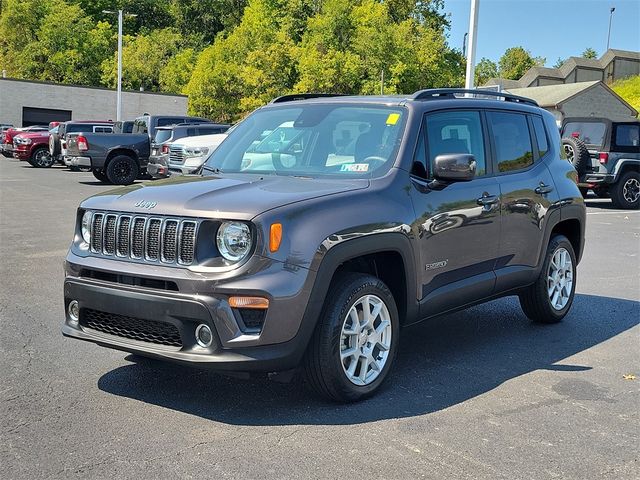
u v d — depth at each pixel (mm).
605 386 4859
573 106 57938
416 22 60375
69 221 12773
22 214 13648
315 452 3682
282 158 5195
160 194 4328
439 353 5594
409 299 4719
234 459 3584
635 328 6488
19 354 5289
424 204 4793
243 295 3842
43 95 47875
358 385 4387
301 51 54750
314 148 5133
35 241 10594
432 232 4824
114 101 49531
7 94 46969
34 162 29062
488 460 3635
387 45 53156
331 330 4164
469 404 4445
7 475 3367
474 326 6492
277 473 3434
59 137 25906
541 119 6473
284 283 3900
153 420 4086
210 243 3969
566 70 105250
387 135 4965
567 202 6383
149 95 50312
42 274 8266
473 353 5605
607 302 7570
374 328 4504
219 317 3852
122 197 4434
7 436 3824
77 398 4418
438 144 5137
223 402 4395
